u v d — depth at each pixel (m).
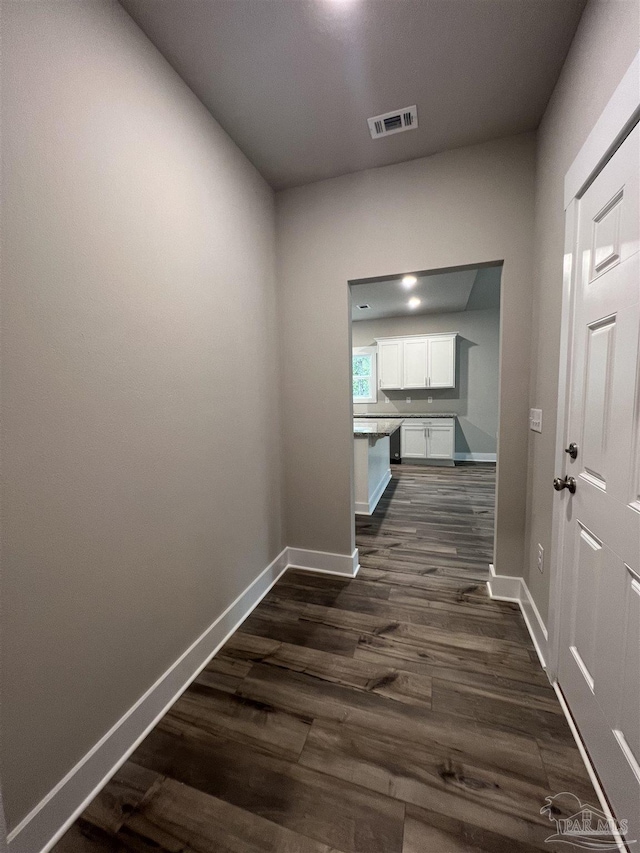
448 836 0.94
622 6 0.90
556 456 1.38
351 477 2.31
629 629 0.89
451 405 6.17
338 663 1.57
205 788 1.07
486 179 1.84
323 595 2.11
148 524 1.28
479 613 1.91
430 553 2.66
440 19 1.20
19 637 0.87
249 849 0.92
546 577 1.55
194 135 1.50
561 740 1.19
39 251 0.90
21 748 0.88
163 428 1.35
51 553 0.95
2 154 0.82
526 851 0.90
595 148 1.04
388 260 2.03
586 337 1.15
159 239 1.31
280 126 1.69
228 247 1.75
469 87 1.48
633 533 0.87
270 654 1.63
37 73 0.89
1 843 0.72
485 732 1.23
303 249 2.21
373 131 1.74
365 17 1.19
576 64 1.22
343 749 1.18
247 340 1.94
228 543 1.78
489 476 5.06
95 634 1.08
